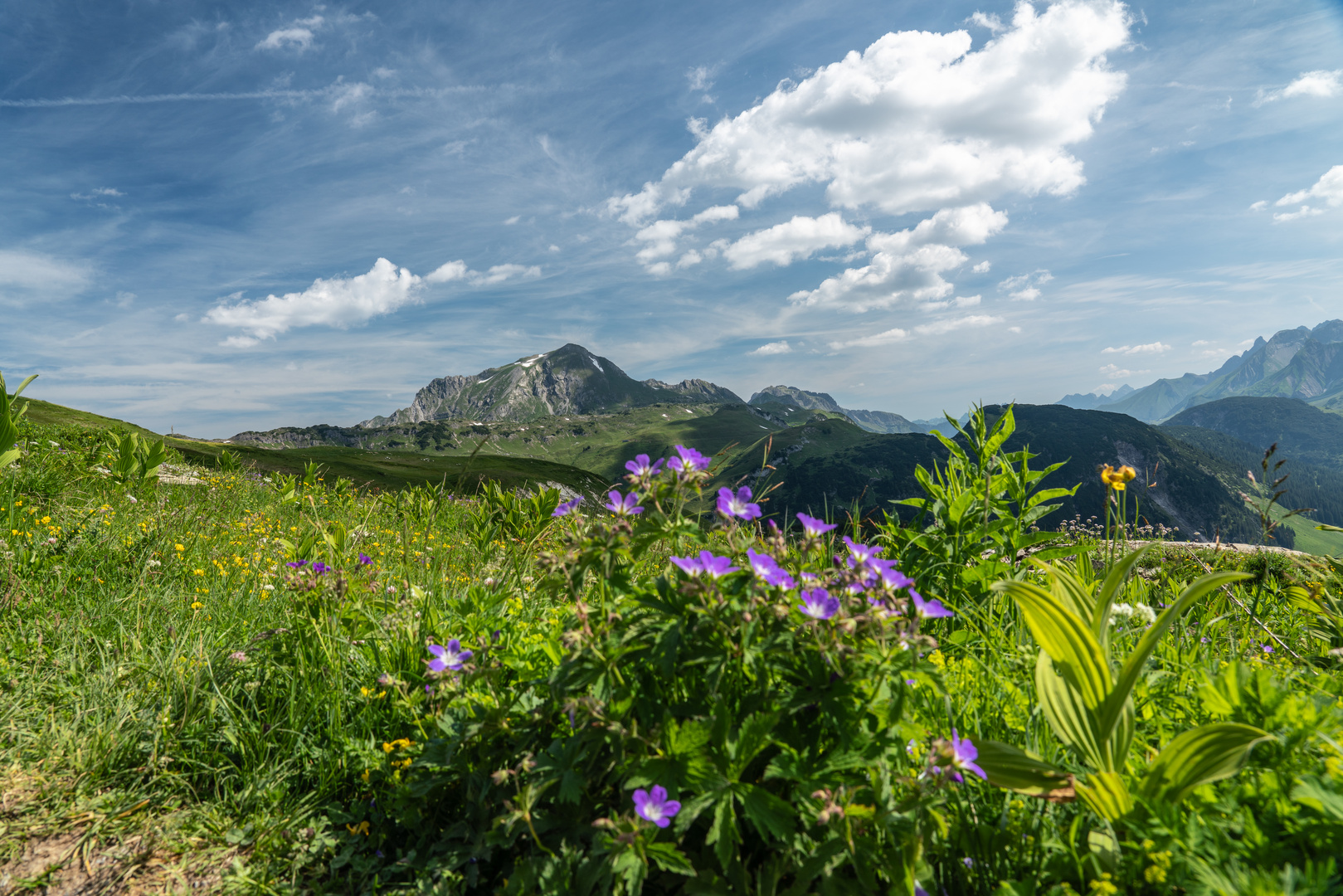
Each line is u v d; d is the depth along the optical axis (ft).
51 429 44.52
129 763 8.70
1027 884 5.13
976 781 6.61
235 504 28.45
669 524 6.46
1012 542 12.25
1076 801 6.13
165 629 11.69
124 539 16.62
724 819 5.26
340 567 12.87
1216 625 12.15
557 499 21.02
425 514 27.48
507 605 10.64
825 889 5.38
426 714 8.63
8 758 8.50
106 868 7.08
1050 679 6.78
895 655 5.73
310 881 7.13
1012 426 12.26
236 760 8.95
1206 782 5.48
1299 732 5.74
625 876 5.48
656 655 5.77
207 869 7.20
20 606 12.23
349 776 8.64
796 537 6.89
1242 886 4.36
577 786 5.96
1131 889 5.12
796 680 5.98
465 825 7.21
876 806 5.48
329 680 9.58
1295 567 15.08
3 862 7.00
